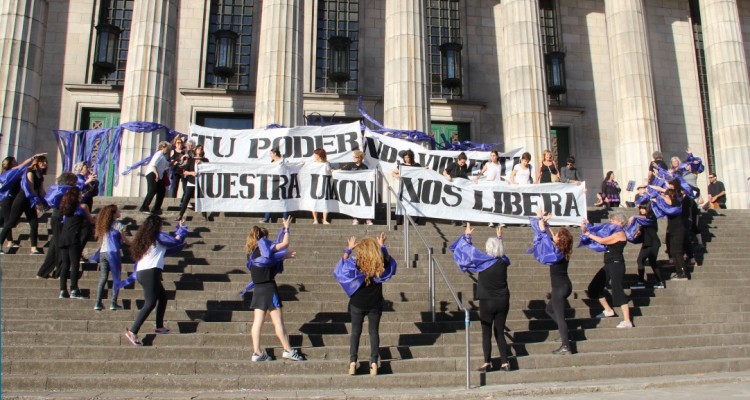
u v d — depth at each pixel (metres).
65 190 9.21
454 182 13.07
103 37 19.28
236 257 10.34
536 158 16.81
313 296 9.16
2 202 10.01
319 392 6.66
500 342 7.55
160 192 12.11
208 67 20.00
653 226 10.67
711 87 20.11
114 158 16.92
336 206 12.52
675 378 7.62
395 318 8.81
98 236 8.36
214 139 14.09
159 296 7.70
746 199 18.66
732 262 11.95
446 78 20.89
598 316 9.41
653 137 18.78
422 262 10.62
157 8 16.27
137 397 6.22
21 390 6.55
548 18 22.39
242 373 7.13
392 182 14.65
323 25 20.83
